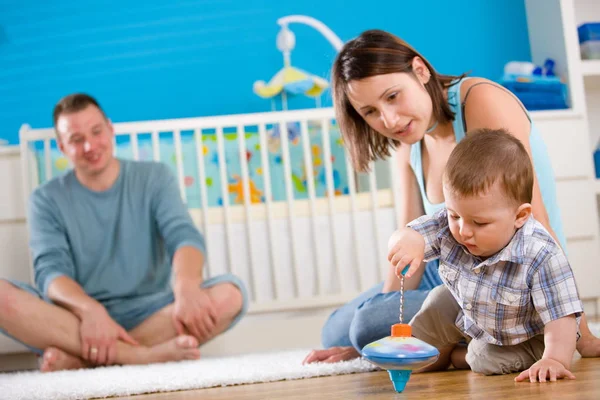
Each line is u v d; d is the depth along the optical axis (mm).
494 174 1140
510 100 1504
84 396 1428
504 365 1256
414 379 1300
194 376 1527
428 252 1273
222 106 3256
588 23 3045
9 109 3219
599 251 2859
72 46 3250
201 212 2740
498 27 3334
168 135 3150
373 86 1402
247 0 3287
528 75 2930
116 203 2471
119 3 3271
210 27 3275
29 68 3232
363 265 2752
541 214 1375
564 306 1165
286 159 2764
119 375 1698
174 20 3273
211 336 2332
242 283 2350
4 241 2689
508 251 1188
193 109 3250
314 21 3186
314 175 3105
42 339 2182
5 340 2627
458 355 1427
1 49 3229
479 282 1229
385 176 2982
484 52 3328
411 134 1443
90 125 2395
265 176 2760
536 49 3240
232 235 2746
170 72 3260
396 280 1673
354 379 1370
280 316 2760
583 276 2836
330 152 3074
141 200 2480
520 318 1230
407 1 3328
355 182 3109
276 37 3287
